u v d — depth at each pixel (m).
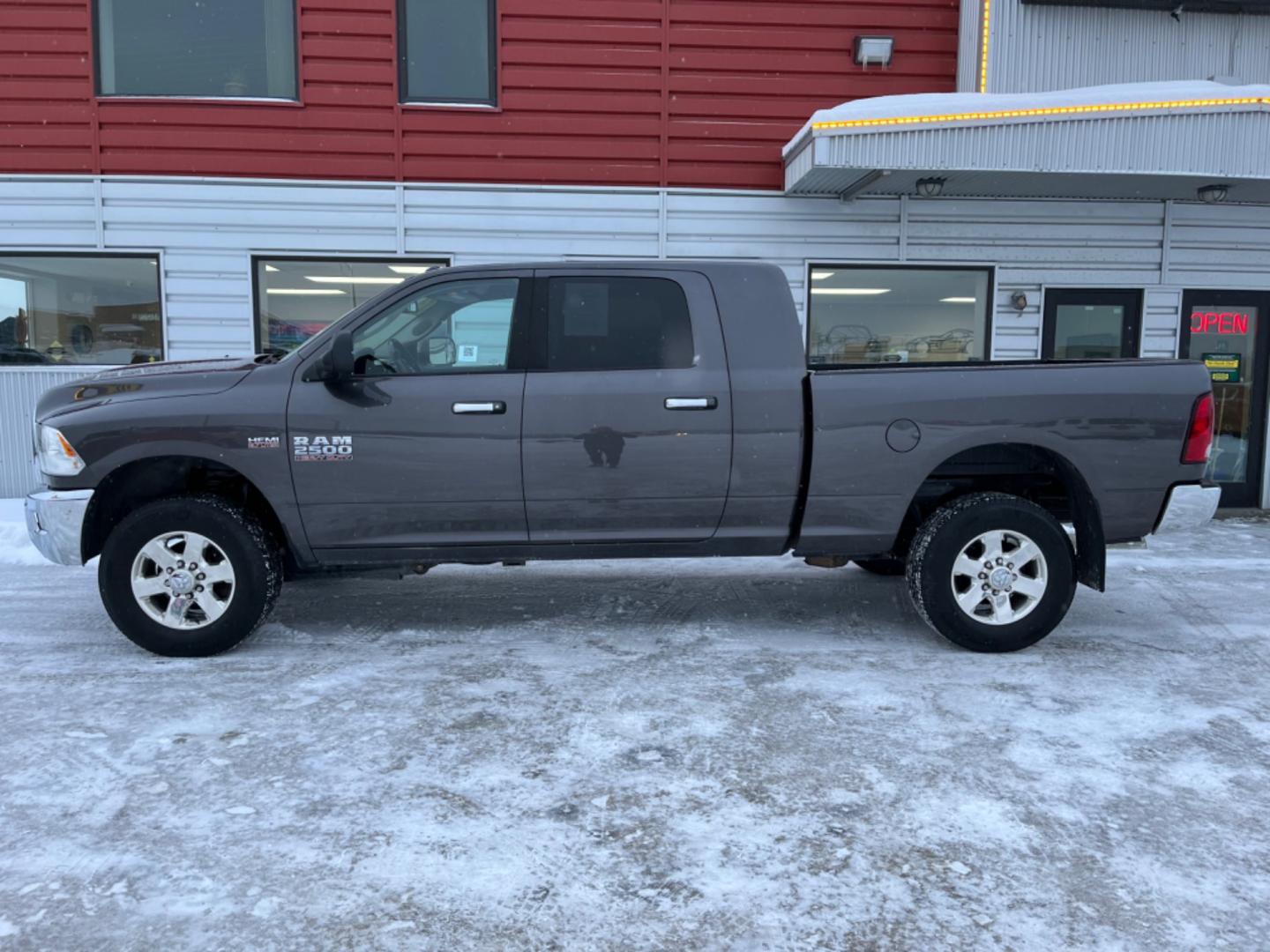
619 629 5.03
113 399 4.38
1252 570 6.64
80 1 8.39
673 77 8.85
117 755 3.38
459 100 8.85
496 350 4.48
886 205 9.03
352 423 4.35
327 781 3.18
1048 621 4.52
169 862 2.67
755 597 5.79
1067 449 4.46
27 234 8.53
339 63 8.59
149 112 8.48
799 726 3.66
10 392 8.63
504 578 6.33
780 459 4.48
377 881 2.58
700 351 4.48
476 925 2.39
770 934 2.35
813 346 9.24
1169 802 3.05
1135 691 4.09
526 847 2.76
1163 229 9.24
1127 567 6.77
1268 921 2.41
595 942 2.32
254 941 2.32
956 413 4.44
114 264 8.71
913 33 8.97
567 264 4.52
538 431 4.39
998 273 9.17
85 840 2.79
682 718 3.74
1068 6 8.54
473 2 8.76
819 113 7.53
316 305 8.91
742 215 9.00
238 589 4.43
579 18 8.73
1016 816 2.95
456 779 3.19
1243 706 3.92
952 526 4.48
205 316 8.71
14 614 5.40
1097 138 7.59
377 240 8.78
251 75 8.70
